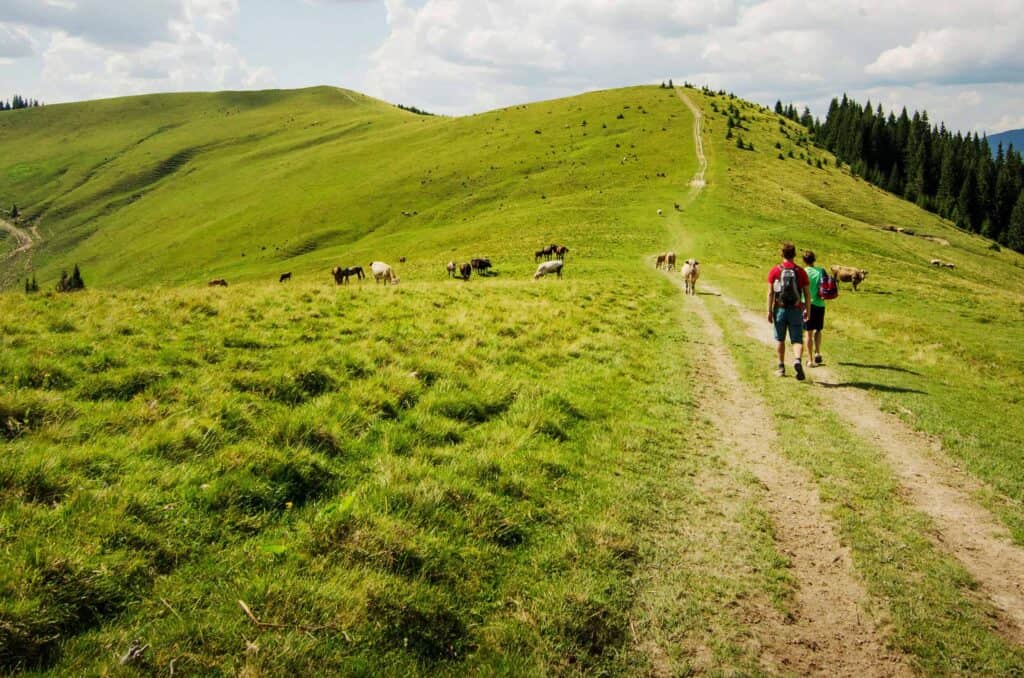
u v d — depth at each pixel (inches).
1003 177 5354.3
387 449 297.3
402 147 6171.3
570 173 4109.3
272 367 376.5
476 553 221.9
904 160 6230.3
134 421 280.1
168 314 473.4
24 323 406.9
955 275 2503.7
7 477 211.0
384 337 490.3
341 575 194.5
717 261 1856.5
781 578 227.1
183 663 154.0
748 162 3988.7
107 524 196.7
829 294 554.9
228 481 236.8
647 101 5861.2
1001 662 187.8
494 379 416.8
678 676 178.4
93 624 165.5
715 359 591.2
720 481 310.2
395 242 3572.8
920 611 210.8
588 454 329.4
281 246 4284.0
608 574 221.1
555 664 178.4
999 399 503.5
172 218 6323.8
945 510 289.0
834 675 182.2
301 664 158.6
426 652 175.9
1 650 146.6
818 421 410.0
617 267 1656.0
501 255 2164.1
